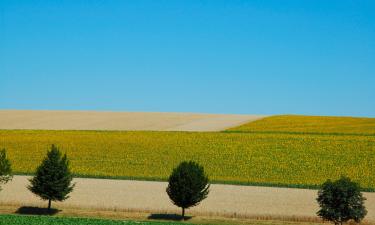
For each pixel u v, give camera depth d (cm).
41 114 13238
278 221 5144
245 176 6906
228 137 9150
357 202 4991
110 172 7131
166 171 7175
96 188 6294
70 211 5478
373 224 5106
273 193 6103
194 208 5431
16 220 4166
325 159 7638
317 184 6506
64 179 5619
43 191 5538
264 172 7075
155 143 8806
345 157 7725
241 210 5341
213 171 7156
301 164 7425
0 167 5866
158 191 6169
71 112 13712
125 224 4197
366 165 7319
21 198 5838
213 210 5359
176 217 5253
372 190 6344
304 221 5144
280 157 7794
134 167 7388
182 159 7788
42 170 5603
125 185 6488
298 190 6294
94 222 4212
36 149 8531
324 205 5028
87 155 8075
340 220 5062
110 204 5559
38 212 5438
